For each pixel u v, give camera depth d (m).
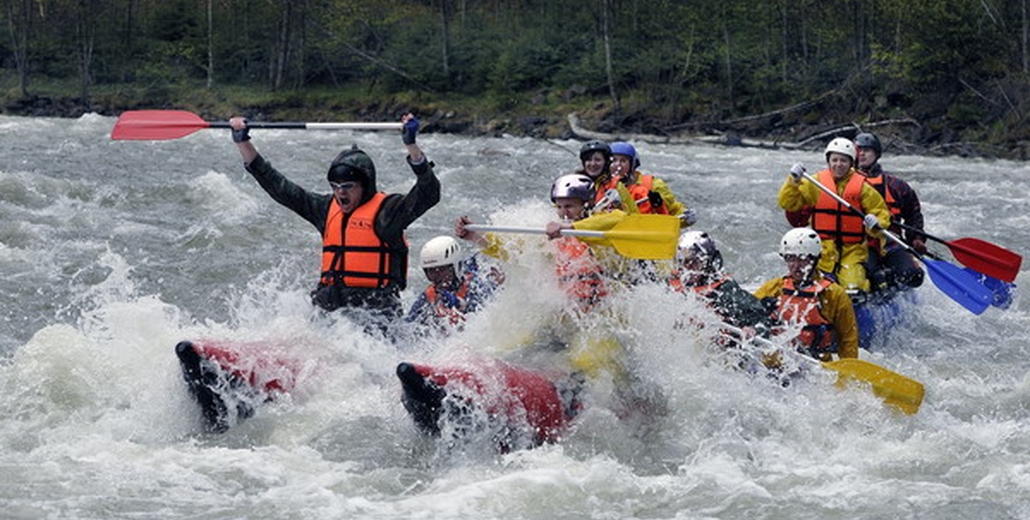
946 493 10.54
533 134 59.03
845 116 55.94
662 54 60.97
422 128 61.12
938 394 14.34
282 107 67.31
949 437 12.12
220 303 18.33
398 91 66.94
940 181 37.44
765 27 61.50
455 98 65.06
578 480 10.70
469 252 21.73
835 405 12.76
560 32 66.56
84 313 14.24
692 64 60.53
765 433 12.16
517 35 66.69
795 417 12.46
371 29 70.62
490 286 13.70
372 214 13.12
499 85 63.12
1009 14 55.16
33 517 9.58
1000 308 18.59
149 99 69.44
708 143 54.03
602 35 64.88
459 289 13.80
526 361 12.23
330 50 69.94
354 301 13.16
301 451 11.45
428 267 13.73
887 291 17.20
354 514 9.89
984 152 49.31
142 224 23.47
